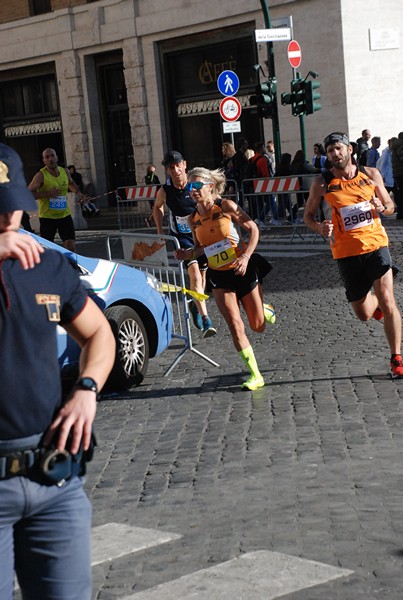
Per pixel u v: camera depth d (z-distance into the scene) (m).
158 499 7.06
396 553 5.65
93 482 7.62
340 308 14.64
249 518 6.45
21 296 3.70
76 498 3.79
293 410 9.16
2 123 44.03
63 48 40.12
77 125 40.50
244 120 35.50
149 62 37.72
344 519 6.27
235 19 34.56
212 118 36.56
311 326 13.43
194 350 11.41
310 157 33.53
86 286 10.40
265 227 25.91
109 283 10.67
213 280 10.17
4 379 3.65
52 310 3.76
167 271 11.91
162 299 11.30
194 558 5.82
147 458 8.12
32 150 43.06
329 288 16.66
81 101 40.28
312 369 10.79
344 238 9.82
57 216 19.70
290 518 6.37
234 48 35.22
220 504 6.80
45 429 3.72
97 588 5.50
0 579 3.65
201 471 7.62
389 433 8.17
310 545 5.86
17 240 3.69
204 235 10.13
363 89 32.59
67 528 3.75
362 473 7.19
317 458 7.65
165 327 11.27
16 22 41.59
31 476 3.66
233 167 28.22
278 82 33.91
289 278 18.22
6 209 3.66
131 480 7.58
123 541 6.18
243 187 26.08
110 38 38.50
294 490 6.94
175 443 8.48
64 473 3.69
